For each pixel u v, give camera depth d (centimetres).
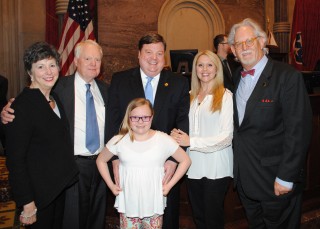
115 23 631
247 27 239
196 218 281
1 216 344
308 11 750
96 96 280
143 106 226
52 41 595
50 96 239
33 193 216
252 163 240
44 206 216
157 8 663
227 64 362
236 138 250
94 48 267
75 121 267
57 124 222
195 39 710
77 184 266
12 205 372
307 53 756
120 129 249
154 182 231
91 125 269
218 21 706
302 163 226
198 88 277
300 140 221
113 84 267
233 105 255
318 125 361
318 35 757
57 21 591
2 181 394
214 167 262
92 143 268
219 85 265
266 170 238
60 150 222
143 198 230
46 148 218
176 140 247
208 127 262
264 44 243
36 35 607
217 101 258
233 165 254
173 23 697
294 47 731
